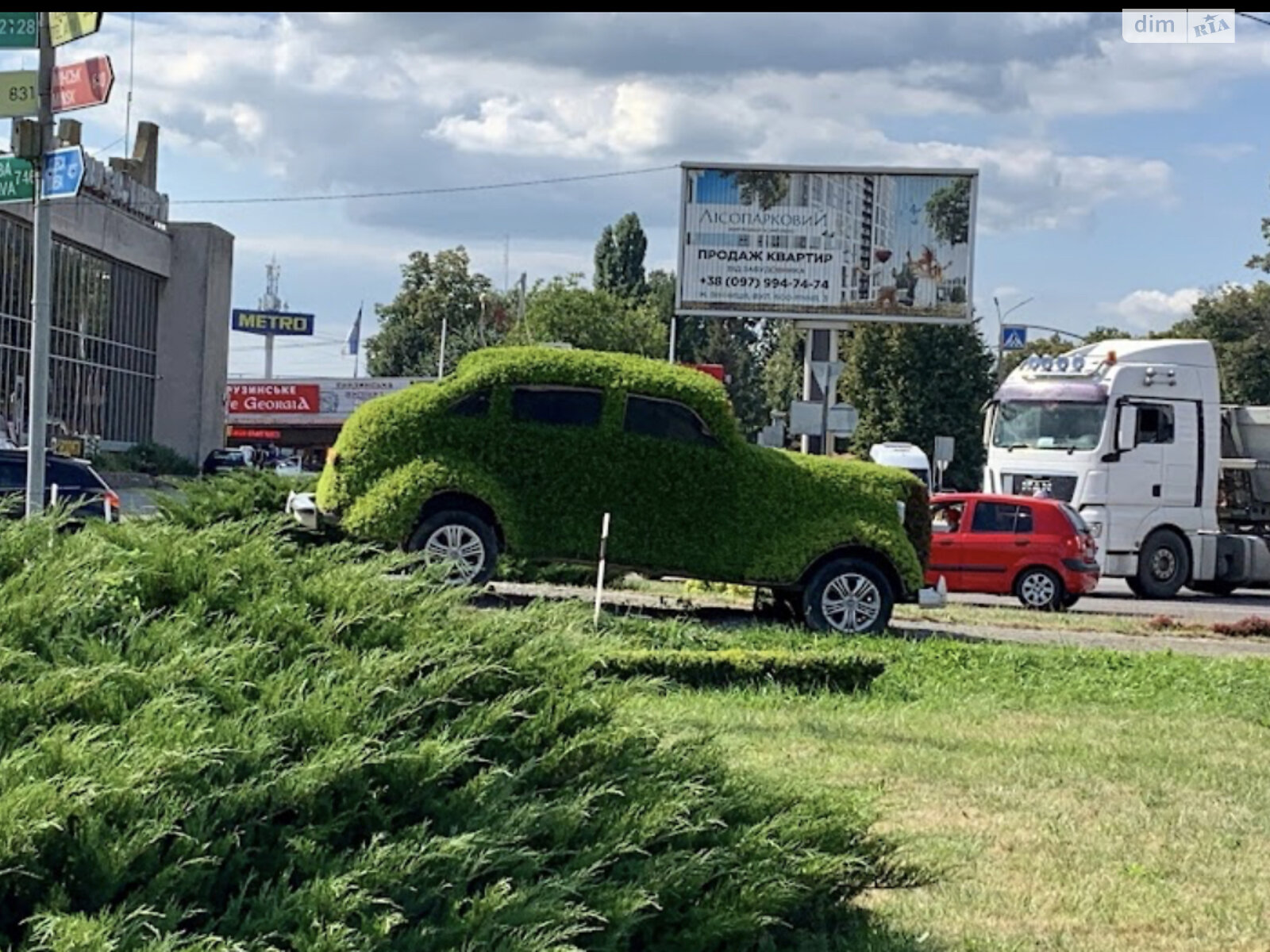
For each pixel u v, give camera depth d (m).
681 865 4.79
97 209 52.12
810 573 15.85
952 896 6.53
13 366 46.91
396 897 3.96
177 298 60.12
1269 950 6.06
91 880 3.50
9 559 4.64
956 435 72.25
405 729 4.51
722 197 39.69
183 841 3.65
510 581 18.59
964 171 39.28
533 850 4.42
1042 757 9.70
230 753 3.90
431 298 97.88
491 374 15.16
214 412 61.78
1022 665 13.91
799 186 39.56
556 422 15.23
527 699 5.00
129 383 57.50
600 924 4.40
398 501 14.61
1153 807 8.44
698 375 15.71
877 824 7.59
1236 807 8.52
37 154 11.49
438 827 4.30
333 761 4.04
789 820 5.51
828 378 28.45
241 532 5.23
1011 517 22.73
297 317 105.50
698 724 8.40
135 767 3.63
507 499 14.91
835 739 9.90
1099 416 26.50
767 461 15.75
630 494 15.23
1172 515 26.80
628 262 102.62
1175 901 6.64
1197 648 17.45
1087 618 20.48
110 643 4.30
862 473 16.12
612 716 5.23
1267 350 67.31
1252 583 27.53
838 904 5.88
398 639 4.90
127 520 5.26
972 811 8.15
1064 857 7.28
